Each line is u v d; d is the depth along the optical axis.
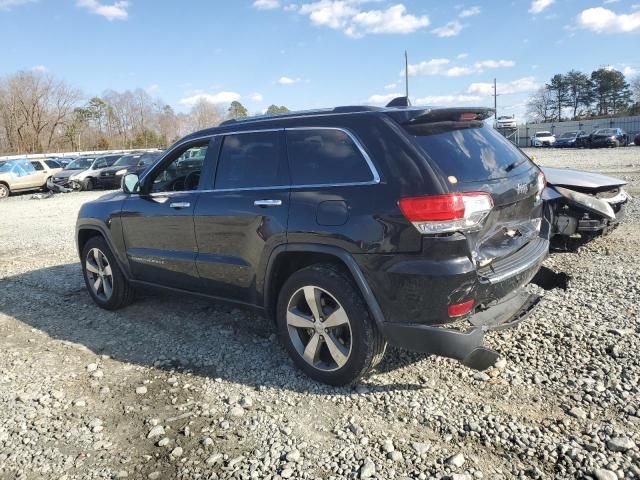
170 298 5.71
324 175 3.46
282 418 3.23
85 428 3.24
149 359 4.20
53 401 3.58
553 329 4.20
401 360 3.87
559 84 93.31
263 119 4.00
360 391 3.47
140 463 2.88
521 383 3.46
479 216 3.09
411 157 3.12
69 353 4.39
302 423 3.17
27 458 2.96
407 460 2.78
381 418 3.17
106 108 91.94
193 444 3.02
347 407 3.31
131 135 93.94
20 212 16.08
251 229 3.79
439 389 3.45
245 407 3.37
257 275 3.84
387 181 3.15
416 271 3.01
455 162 3.21
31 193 24.75
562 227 6.14
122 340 4.61
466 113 3.57
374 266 3.15
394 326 3.17
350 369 3.39
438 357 3.89
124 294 5.30
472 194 3.07
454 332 3.04
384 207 3.11
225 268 4.07
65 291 6.23
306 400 3.42
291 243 3.53
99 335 4.76
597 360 3.67
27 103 76.50
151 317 5.14
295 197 3.54
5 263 8.07
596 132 40.62
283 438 3.03
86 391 3.71
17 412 3.46
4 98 76.06
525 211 3.69
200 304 5.45
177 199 4.43
